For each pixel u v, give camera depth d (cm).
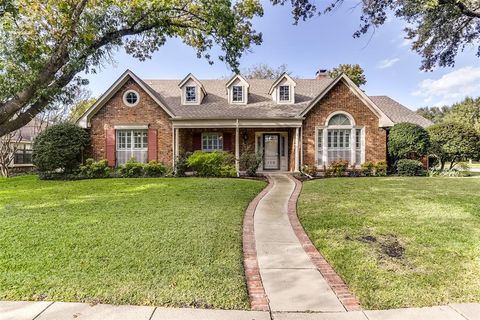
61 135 1523
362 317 299
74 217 673
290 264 440
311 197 925
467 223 614
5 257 446
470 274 390
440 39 951
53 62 495
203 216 675
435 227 586
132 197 908
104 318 294
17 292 343
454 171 1623
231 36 869
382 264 425
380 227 589
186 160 1548
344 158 1653
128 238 527
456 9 825
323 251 483
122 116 1642
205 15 805
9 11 476
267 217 714
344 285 373
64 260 434
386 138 1692
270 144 1808
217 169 1502
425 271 401
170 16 786
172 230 571
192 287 355
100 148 1638
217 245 495
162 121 1645
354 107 1648
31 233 557
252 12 896
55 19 504
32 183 1309
